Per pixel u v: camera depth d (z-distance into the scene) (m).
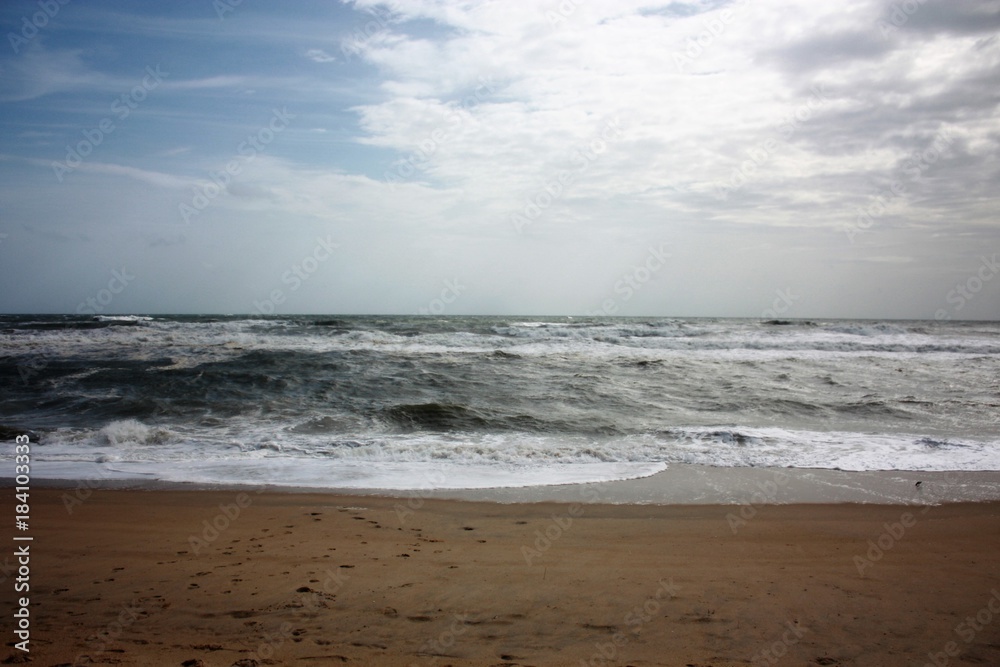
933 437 13.09
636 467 10.64
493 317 79.31
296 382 18.05
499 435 13.05
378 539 6.88
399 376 19.47
